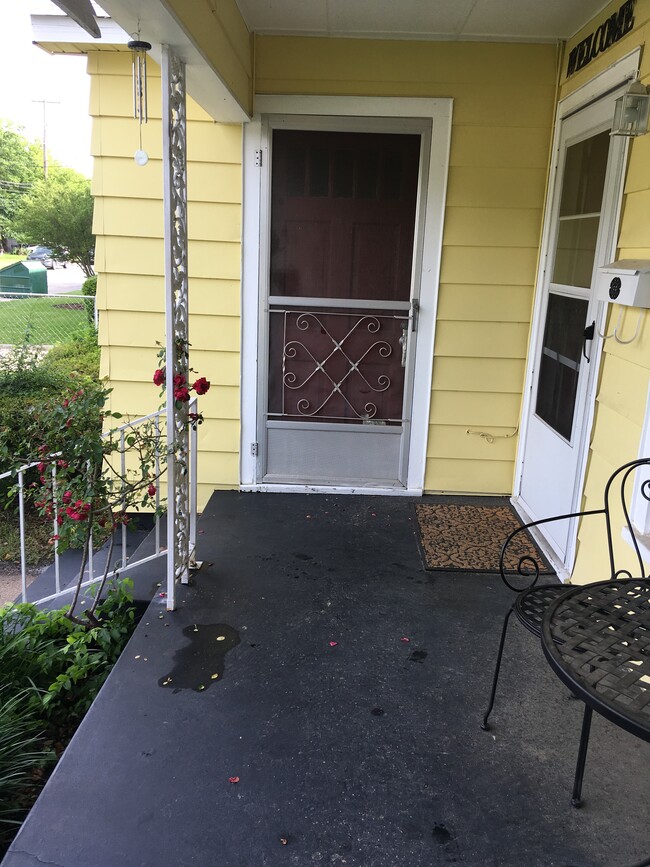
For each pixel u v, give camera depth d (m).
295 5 3.18
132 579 3.08
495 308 3.86
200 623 2.66
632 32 2.66
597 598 1.81
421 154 3.69
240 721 2.10
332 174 3.74
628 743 2.03
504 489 4.13
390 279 3.86
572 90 3.34
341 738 2.03
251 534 3.50
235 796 1.80
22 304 10.75
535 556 3.31
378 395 4.03
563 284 3.39
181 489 2.83
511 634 2.62
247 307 3.90
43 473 2.77
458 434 4.05
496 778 1.88
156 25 2.10
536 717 2.14
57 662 2.63
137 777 1.87
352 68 3.61
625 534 2.41
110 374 4.00
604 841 1.68
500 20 3.29
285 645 2.52
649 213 2.44
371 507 3.91
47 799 1.79
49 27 3.44
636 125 2.46
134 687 2.26
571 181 3.34
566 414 3.25
